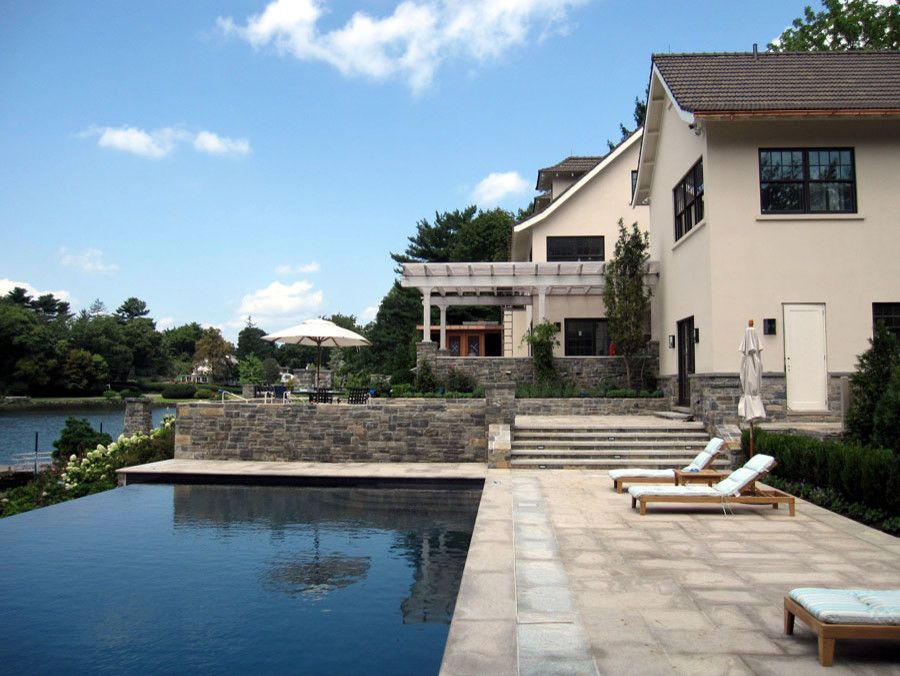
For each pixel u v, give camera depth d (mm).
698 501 8758
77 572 7078
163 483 13188
